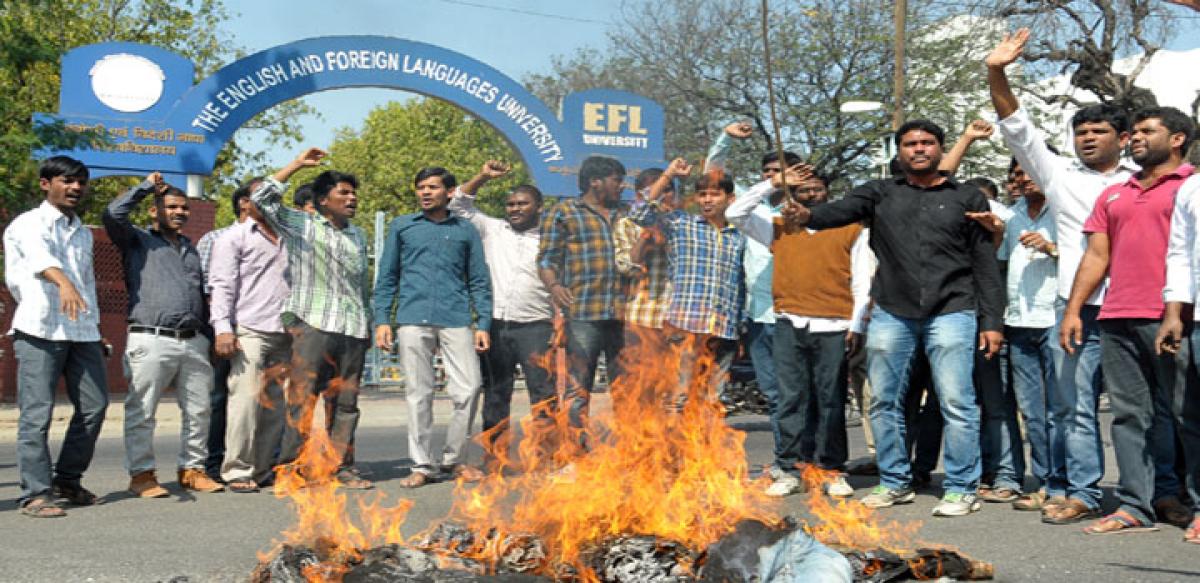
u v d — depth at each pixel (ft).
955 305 17.93
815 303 20.31
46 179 18.60
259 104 46.85
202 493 20.44
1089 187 17.43
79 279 18.81
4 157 39.78
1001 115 17.76
